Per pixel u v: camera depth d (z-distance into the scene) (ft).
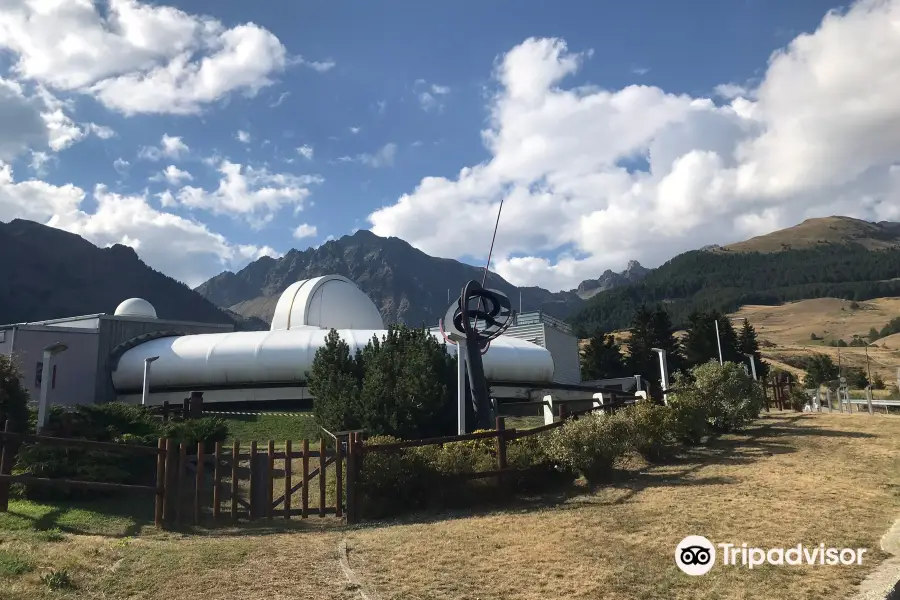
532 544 36.78
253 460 48.93
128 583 30.60
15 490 51.06
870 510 41.34
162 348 149.18
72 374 137.69
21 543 35.45
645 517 41.55
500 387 156.87
